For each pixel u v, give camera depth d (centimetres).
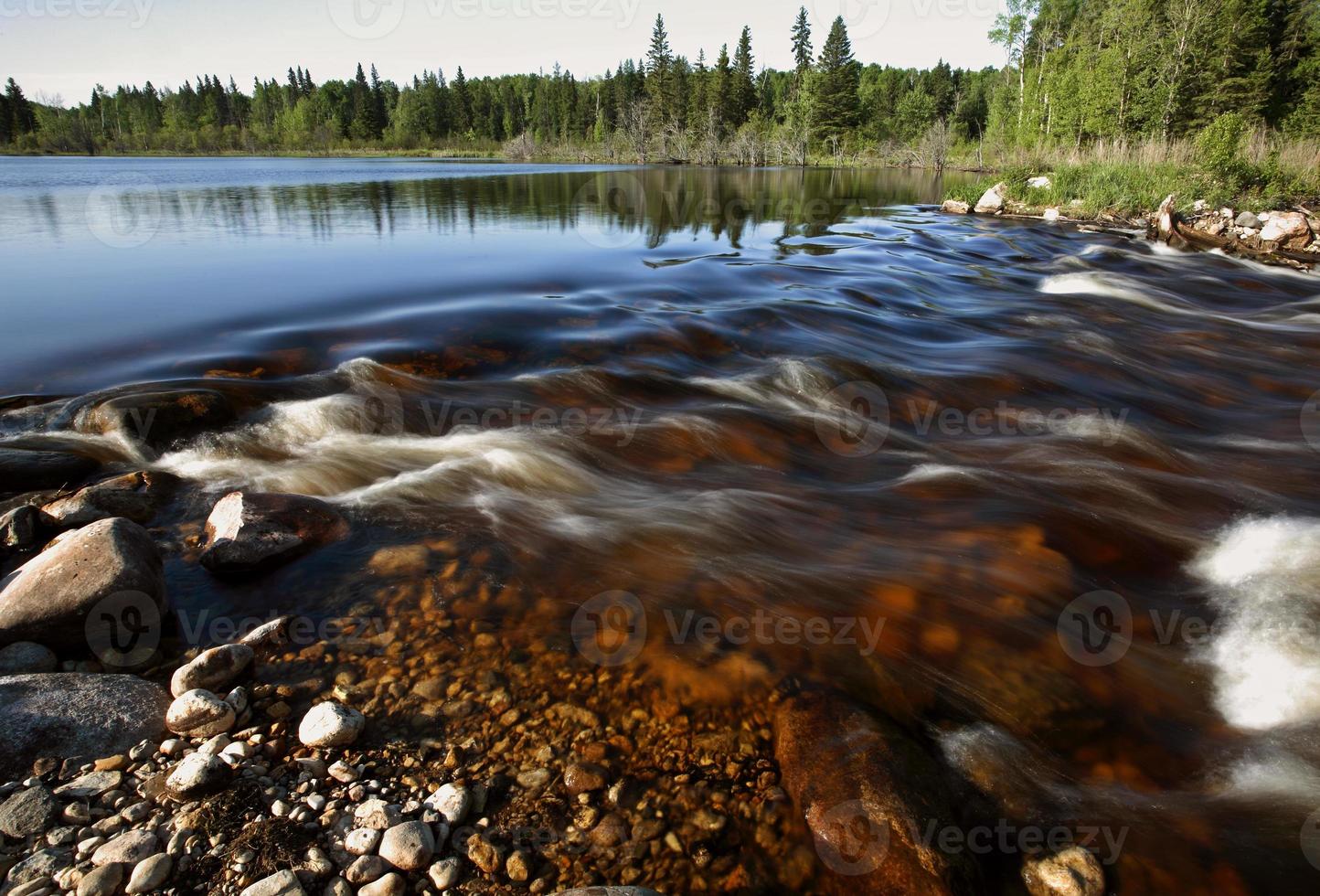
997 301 1220
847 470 593
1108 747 319
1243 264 1614
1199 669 371
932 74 8175
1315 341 1041
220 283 1088
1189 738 327
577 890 236
